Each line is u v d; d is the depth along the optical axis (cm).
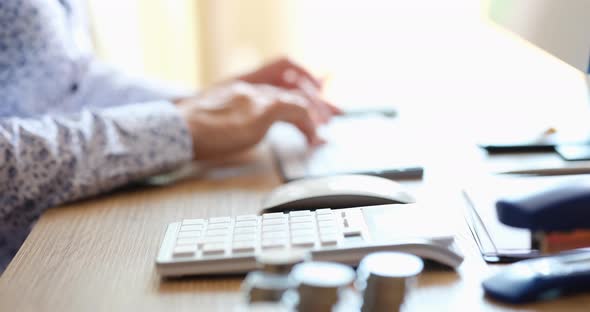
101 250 56
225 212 64
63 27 93
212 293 47
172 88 100
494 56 137
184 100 93
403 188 62
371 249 49
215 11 138
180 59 140
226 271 49
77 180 70
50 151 69
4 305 47
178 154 76
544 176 68
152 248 56
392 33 140
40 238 59
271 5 138
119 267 52
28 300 47
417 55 140
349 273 38
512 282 45
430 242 49
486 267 50
